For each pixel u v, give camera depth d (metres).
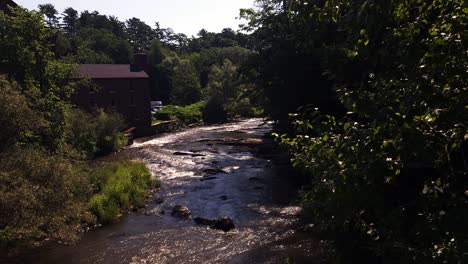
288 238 13.82
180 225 16.39
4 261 12.88
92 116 35.41
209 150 34.38
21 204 10.09
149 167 28.14
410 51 3.99
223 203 19.06
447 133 3.55
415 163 4.65
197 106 61.12
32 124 13.70
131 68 53.97
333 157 4.18
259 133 44.50
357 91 4.19
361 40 4.43
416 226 4.14
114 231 15.82
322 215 4.77
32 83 22.11
